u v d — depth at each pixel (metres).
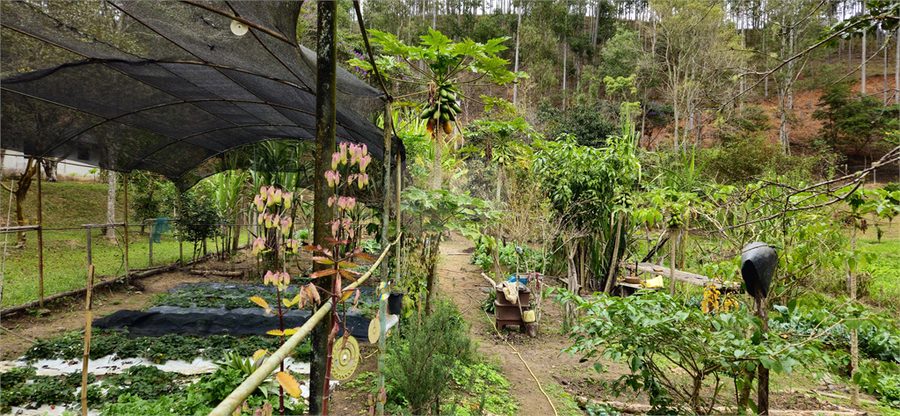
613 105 31.81
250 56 2.87
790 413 4.01
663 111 33.28
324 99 2.06
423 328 4.57
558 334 6.62
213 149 5.82
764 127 26.12
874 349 5.48
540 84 37.19
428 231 5.87
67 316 6.66
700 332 2.94
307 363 4.91
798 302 3.86
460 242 17.11
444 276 10.56
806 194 3.47
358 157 2.25
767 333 2.93
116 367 4.65
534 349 5.95
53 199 15.17
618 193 8.41
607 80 33.59
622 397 4.46
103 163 5.14
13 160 6.14
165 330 5.94
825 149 24.19
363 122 3.96
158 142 5.04
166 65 3.12
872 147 25.62
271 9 2.08
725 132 23.39
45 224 13.62
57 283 8.26
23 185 8.34
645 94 33.78
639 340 3.15
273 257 9.33
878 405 4.50
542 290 7.82
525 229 7.18
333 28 2.08
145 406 3.27
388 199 3.81
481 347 5.85
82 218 14.95
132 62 3.01
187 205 10.84
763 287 2.97
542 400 4.24
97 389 3.85
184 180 6.52
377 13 33.81
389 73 6.62
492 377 4.63
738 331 2.95
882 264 12.58
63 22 2.38
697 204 5.24
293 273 9.63
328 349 1.98
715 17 24.75
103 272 9.44
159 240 10.61
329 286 2.16
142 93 3.69
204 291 8.13
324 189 2.07
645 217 6.38
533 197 7.70
